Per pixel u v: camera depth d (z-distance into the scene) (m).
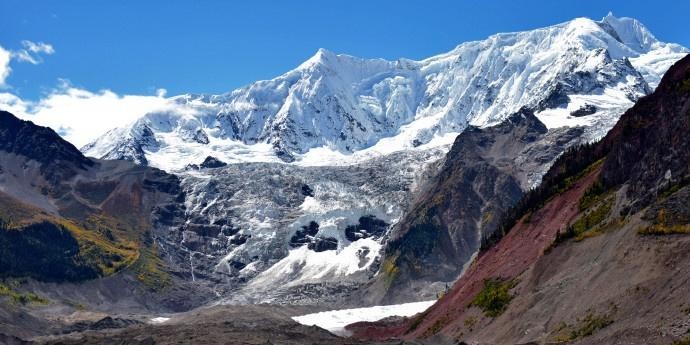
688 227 112.25
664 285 105.31
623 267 116.94
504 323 139.50
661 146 132.25
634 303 107.25
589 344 104.44
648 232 117.06
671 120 133.50
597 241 133.50
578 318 116.56
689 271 103.31
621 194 139.25
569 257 139.00
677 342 90.88
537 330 125.19
